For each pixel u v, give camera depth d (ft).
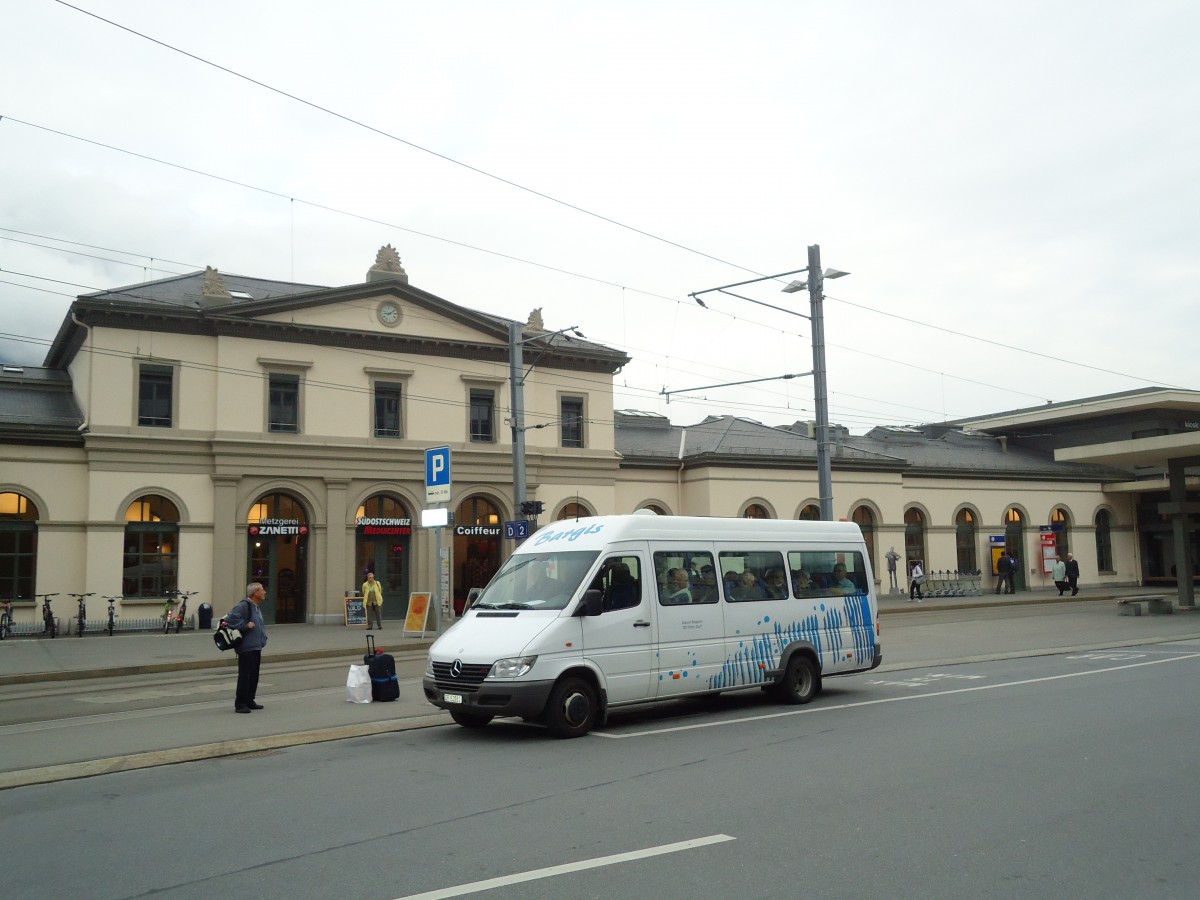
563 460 114.62
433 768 29.01
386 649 74.28
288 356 98.48
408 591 103.81
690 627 38.19
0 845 21.65
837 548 45.65
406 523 103.55
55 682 57.57
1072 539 164.25
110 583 88.79
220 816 23.68
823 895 17.47
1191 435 99.55
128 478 90.38
